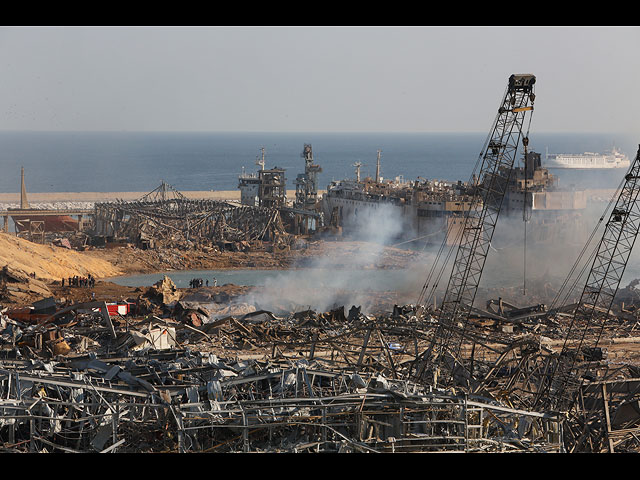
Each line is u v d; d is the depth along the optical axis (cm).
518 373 16238
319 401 12006
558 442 12675
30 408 11194
